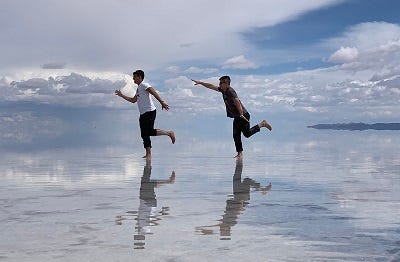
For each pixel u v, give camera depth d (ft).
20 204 10.47
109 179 15.71
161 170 18.84
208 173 17.46
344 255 6.19
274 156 27.68
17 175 17.22
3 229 7.77
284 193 12.14
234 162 22.95
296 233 7.46
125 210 9.62
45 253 6.27
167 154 29.73
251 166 20.59
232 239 7.07
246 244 6.75
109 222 8.38
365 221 8.45
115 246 6.64
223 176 16.46
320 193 12.23
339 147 40.63
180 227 7.93
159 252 6.33
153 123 24.86
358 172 17.92
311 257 6.11
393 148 38.88
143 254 6.24
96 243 6.82
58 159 26.07
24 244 6.75
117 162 23.39
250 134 24.76
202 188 13.16
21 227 7.94
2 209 9.78
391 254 6.24
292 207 9.92
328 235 7.31
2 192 12.53
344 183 14.43
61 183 14.67
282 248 6.55
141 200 11.02
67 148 41.24
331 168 19.67
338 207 10.01
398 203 10.53
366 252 6.33
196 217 8.84
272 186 13.66
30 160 25.30
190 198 11.31
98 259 6.01
